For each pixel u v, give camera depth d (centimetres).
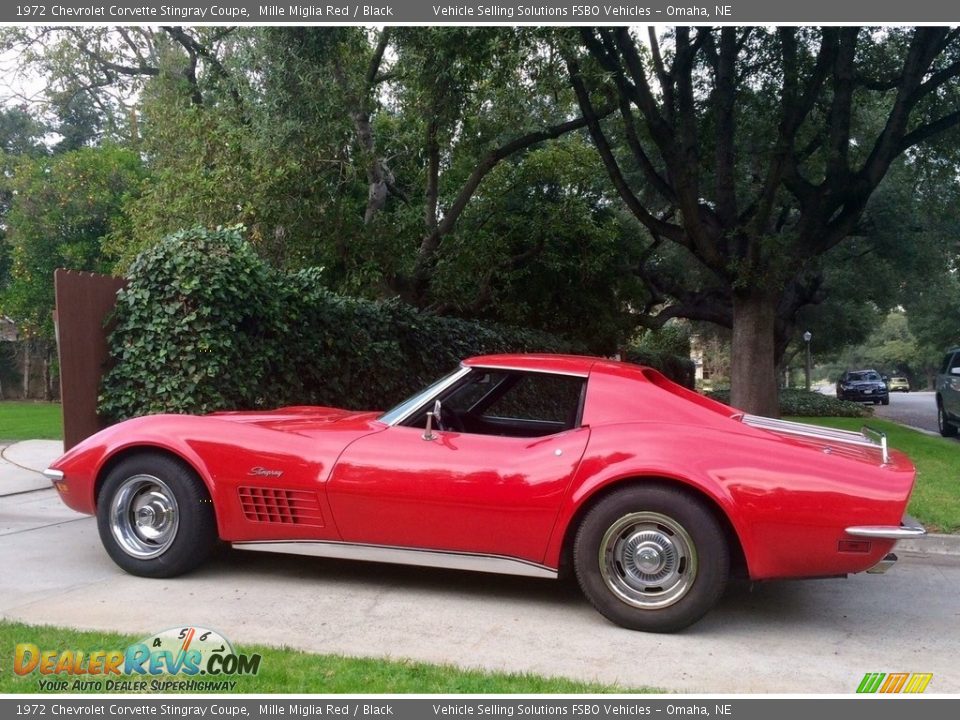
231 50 1573
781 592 521
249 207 1220
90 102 2548
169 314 741
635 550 433
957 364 1744
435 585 511
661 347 4191
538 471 445
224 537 497
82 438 745
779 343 2650
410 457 465
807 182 1385
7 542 604
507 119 1332
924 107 1509
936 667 394
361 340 1046
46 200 2309
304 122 1201
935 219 2164
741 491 419
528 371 491
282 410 592
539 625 442
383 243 1358
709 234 1330
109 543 511
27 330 2452
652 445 436
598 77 1166
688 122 1316
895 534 406
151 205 1348
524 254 1770
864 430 503
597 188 2069
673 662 392
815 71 1233
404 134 1602
